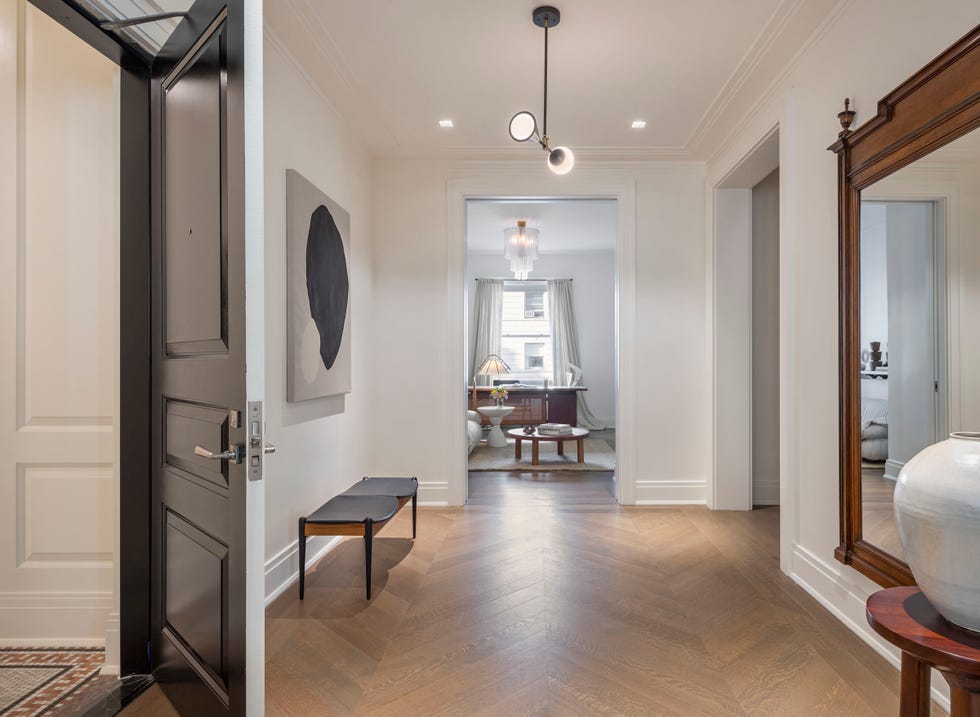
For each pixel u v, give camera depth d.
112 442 2.18
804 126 2.75
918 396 1.91
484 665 2.06
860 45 2.29
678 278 4.43
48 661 2.08
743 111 3.50
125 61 1.93
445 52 2.89
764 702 1.83
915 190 1.92
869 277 2.19
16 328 2.19
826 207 2.55
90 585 2.20
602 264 9.24
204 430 1.57
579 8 2.52
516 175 4.43
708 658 2.11
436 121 3.74
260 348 1.42
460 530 3.73
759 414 4.45
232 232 1.41
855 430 2.28
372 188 4.39
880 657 2.12
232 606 1.42
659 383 4.41
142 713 1.77
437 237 4.41
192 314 1.65
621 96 3.38
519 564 3.09
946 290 1.78
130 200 1.95
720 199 4.26
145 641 1.99
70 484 2.20
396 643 2.22
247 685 1.40
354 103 3.47
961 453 1.18
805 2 2.41
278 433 2.73
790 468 2.88
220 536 1.49
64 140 2.18
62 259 2.19
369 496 3.13
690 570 3.00
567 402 7.68
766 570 3.01
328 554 3.28
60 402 2.19
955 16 1.78
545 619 2.43
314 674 2.00
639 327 4.41
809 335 2.70
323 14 2.56
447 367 4.40
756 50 2.83
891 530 2.06
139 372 1.96
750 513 4.16
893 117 2.02
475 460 6.21
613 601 2.61
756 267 4.44
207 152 1.53
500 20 2.61
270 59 2.66
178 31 1.71
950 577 1.12
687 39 2.76
